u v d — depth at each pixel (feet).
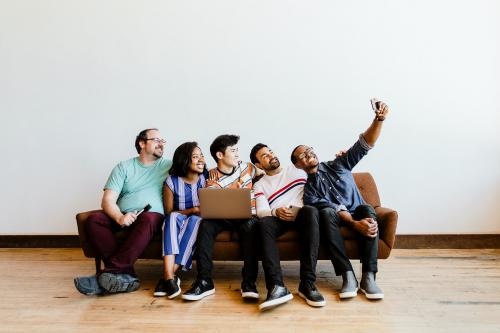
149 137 7.67
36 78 10.02
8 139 10.04
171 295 6.09
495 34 9.37
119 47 9.92
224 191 6.37
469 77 9.43
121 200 7.43
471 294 6.16
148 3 9.91
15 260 8.70
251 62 9.73
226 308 5.70
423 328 4.90
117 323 5.17
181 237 6.58
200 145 9.78
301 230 6.26
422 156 9.49
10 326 5.10
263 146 7.61
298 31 9.68
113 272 6.19
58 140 9.96
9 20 10.09
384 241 6.53
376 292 5.93
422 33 9.52
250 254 6.27
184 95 9.82
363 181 8.03
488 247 9.35
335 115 9.58
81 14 9.99
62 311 5.62
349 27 9.61
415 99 9.50
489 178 9.38
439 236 9.41
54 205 9.96
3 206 10.04
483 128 9.39
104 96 9.92
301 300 6.01
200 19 9.82
